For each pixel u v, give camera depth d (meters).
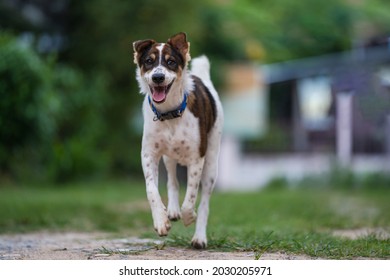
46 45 21.91
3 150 15.73
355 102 23.09
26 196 13.27
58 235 8.46
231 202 13.06
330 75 23.64
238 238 7.02
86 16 21.38
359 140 23.16
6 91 15.01
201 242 6.39
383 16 34.06
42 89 15.60
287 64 25.66
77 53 21.59
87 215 10.34
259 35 29.44
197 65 6.95
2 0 20.80
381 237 7.25
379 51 22.36
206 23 26.25
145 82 6.18
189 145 6.16
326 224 9.38
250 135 23.86
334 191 17.78
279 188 20.08
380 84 22.02
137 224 9.52
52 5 21.86
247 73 24.34
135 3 20.89
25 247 6.91
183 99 6.08
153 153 6.22
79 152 18.31
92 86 20.08
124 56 21.22
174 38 6.18
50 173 17.55
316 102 27.03
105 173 19.80
